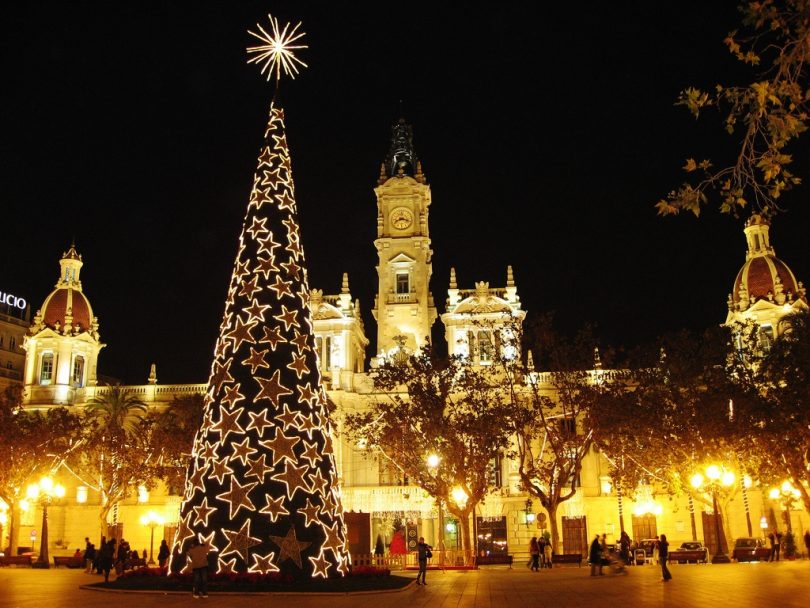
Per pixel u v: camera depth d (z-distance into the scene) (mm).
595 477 76188
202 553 26891
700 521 74312
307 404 31938
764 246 81750
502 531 74812
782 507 70812
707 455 54969
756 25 12047
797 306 75750
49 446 65500
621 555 53219
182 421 70188
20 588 34219
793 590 28672
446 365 58344
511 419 56156
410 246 84688
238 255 34156
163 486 79375
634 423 55781
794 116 12312
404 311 82562
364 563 53625
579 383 57250
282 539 29656
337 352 81062
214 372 32438
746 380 56844
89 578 42688
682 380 57219
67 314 86375
